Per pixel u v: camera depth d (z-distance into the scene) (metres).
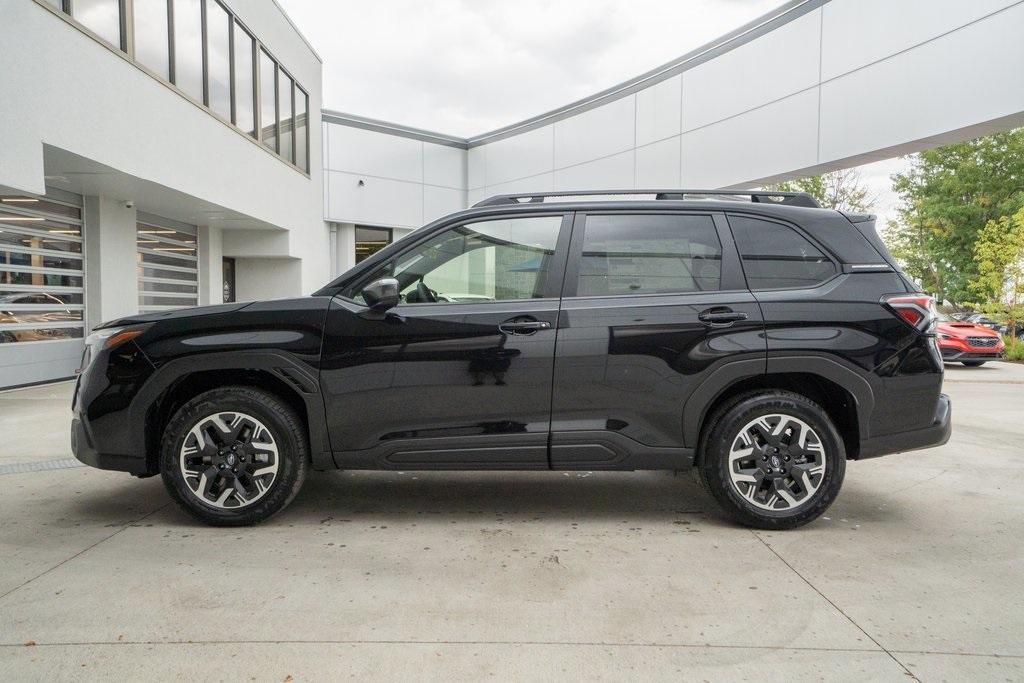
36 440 5.79
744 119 12.88
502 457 3.52
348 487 4.42
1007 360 17.42
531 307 3.53
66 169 8.62
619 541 3.38
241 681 2.08
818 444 3.46
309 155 16.94
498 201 3.83
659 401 3.47
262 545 3.29
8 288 9.10
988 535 3.49
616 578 2.91
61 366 10.09
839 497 4.21
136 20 9.22
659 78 14.87
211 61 11.59
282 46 15.04
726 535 3.47
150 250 12.52
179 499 3.48
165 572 2.94
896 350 3.45
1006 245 17.92
